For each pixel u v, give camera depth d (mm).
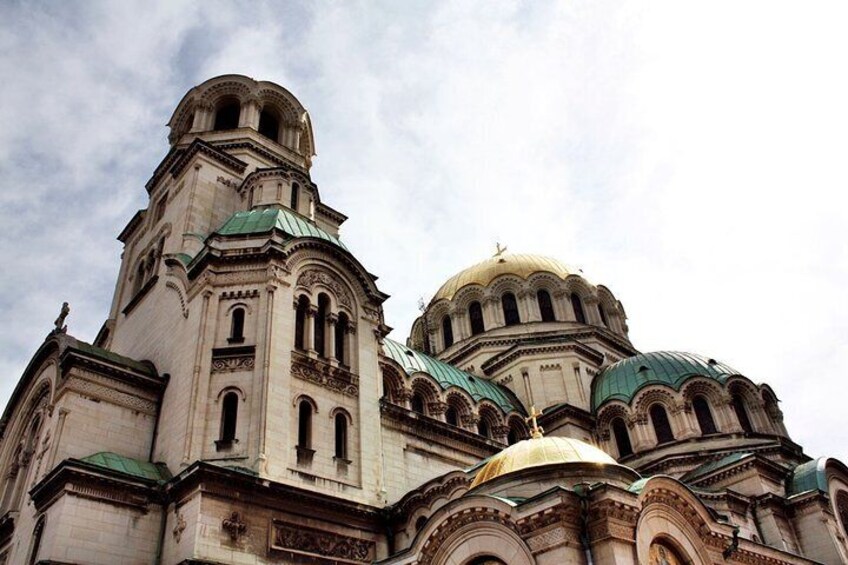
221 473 27078
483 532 21969
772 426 50812
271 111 54281
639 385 51344
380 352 42625
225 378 31531
